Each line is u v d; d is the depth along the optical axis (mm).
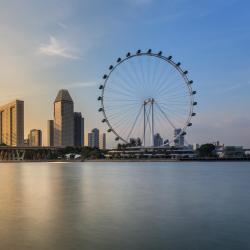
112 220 50219
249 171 177500
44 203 66375
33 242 39562
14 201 69250
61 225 47219
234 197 73562
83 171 183500
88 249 37188
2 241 39938
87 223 48344
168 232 43344
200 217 52156
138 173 160875
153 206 61938
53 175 151250
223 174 152500
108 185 101812
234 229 44688
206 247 37625
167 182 111062
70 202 67312
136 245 38344
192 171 178500
